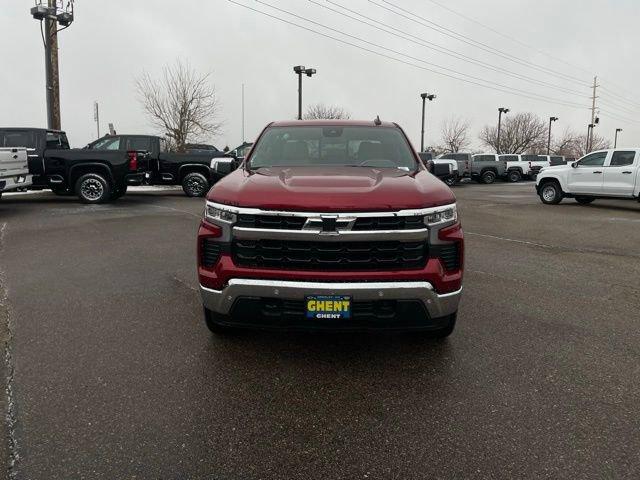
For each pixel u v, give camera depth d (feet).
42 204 42.29
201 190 51.42
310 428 8.96
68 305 15.39
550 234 31.71
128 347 12.31
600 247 27.25
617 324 14.47
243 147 57.16
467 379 10.87
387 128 16.20
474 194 68.18
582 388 10.51
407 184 11.15
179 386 10.41
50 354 11.82
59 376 10.71
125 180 43.14
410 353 12.19
